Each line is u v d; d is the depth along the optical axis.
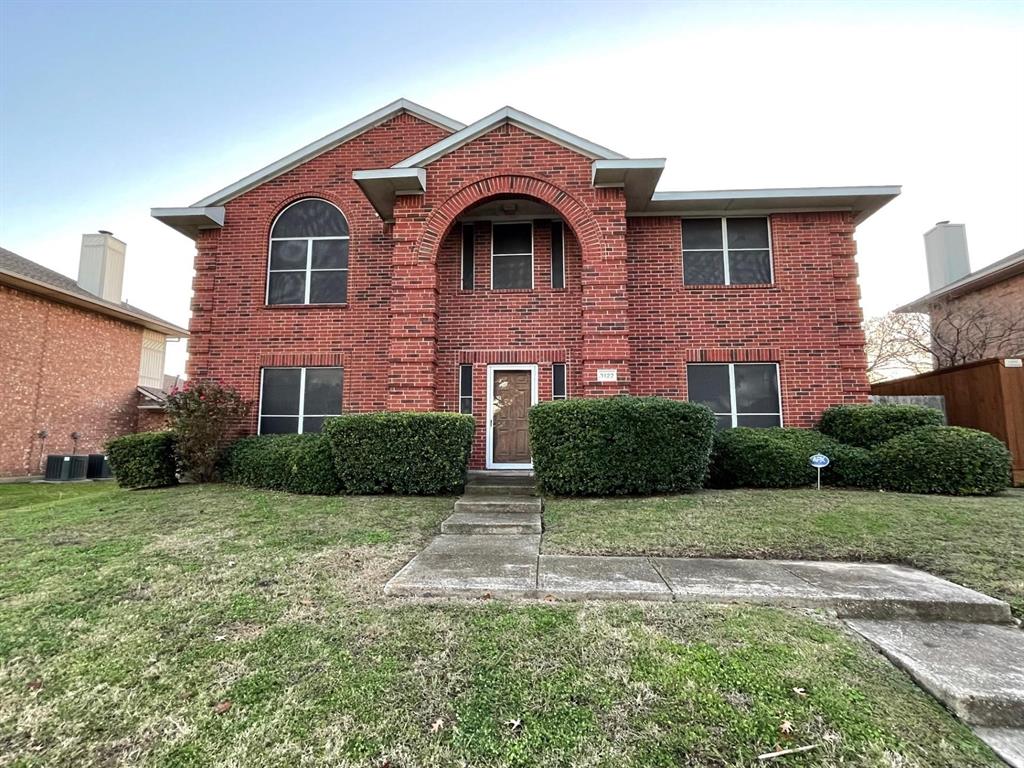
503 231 10.51
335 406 10.30
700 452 7.71
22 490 12.33
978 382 9.51
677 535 5.46
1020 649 3.08
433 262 9.32
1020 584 4.01
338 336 10.36
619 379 8.83
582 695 2.60
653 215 10.34
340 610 3.66
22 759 2.20
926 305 16.78
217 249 10.83
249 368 10.40
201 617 3.56
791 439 8.55
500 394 9.95
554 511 6.70
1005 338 13.92
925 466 7.58
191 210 10.55
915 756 2.17
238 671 2.85
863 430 8.53
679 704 2.52
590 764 2.13
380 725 2.38
